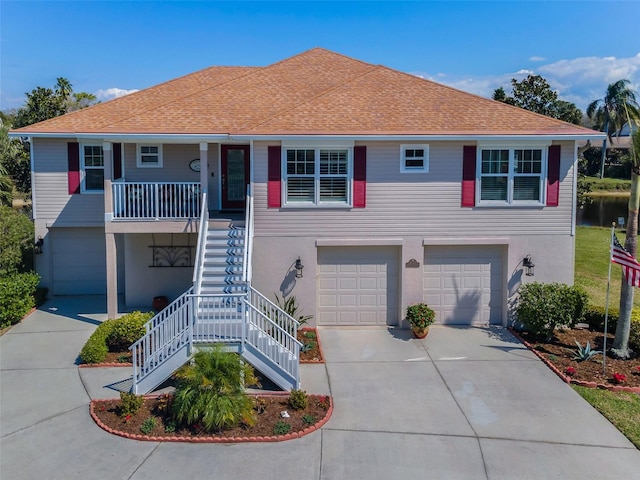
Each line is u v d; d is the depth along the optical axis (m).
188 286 16.59
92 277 18.05
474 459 8.52
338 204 14.54
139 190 14.77
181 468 8.23
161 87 18.72
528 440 9.11
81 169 17.19
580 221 41.75
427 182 14.56
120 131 14.35
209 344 10.88
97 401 10.33
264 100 17.00
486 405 10.38
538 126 14.50
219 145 16.67
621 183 56.56
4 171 25.00
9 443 8.88
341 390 11.03
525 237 14.79
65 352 12.89
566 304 13.42
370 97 15.99
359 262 15.06
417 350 13.32
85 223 17.41
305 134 13.91
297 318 14.74
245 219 14.82
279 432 9.17
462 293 15.20
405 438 9.16
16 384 11.11
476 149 14.47
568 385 11.30
